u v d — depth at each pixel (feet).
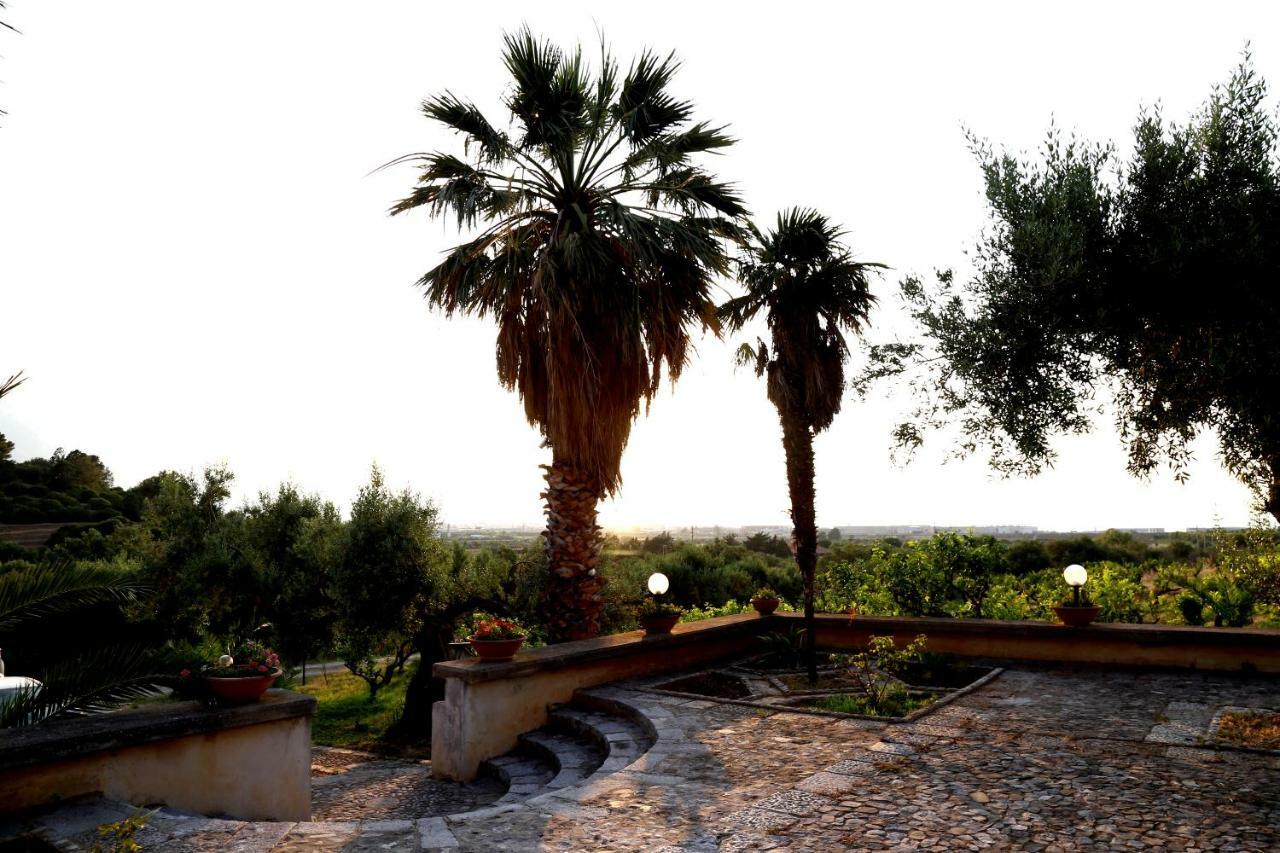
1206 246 15.43
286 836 14.57
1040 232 17.07
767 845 13.52
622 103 35.53
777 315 31.45
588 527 33.35
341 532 47.09
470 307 33.01
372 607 45.27
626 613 48.91
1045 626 32.73
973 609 43.39
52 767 16.05
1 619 18.72
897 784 16.83
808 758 19.24
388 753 43.09
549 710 27.66
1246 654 29.04
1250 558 32.50
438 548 47.60
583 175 34.58
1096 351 17.37
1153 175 17.03
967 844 13.28
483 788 23.91
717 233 35.01
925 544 45.09
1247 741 19.75
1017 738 20.57
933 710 24.14
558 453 33.06
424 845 13.94
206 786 18.47
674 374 34.12
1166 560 67.56
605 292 32.04
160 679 19.19
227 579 47.91
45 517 142.41
